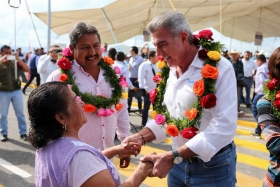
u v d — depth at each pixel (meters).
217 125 1.87
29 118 1.53
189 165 2.10
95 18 11.74
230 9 13.27
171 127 2.04
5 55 5.74
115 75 2.70
